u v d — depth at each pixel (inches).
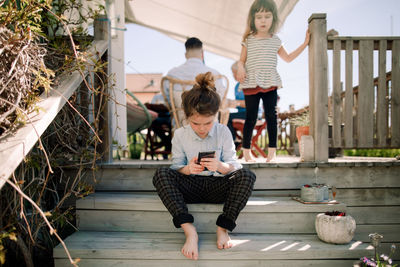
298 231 68.9
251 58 97.8
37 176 70.8
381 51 91.7
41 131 48.8
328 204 68.7
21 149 43.4
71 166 77.0
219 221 60.6
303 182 81.9
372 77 91.4
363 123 91.7
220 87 116.6
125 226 70.7
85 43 78.5
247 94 99.3
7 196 59.9
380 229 83.1
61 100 56.4
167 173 64.4
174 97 118.0
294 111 174.6
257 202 71.2
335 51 91.0
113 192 82.4
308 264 57.7
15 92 49.6
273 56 97.0
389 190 83.3
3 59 47.4
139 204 69.9
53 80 62.1
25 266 64.2
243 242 61.9
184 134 72.4
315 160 85.5
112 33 129.6
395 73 92.1
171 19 228.5
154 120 168.1
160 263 57.4
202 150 71.5
